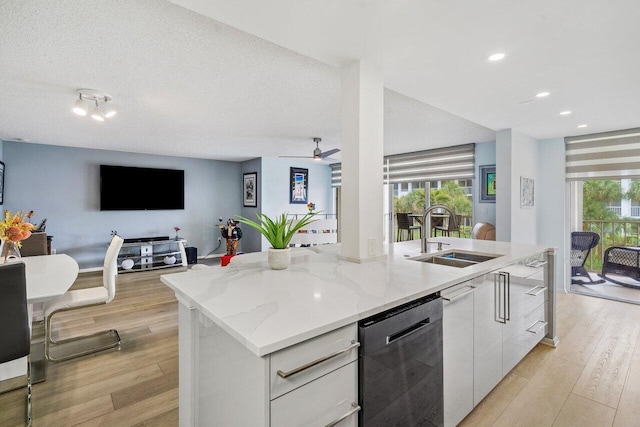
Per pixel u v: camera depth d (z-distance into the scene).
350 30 1.70
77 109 2.75
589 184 4.51
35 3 1.56
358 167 2.01
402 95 2.94
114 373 2.32
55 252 5.22
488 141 5.03
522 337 2.37
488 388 1.96
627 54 1.98
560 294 4.28
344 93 2.10
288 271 1.77
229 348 1.10
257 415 0.94
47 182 5.43
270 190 7.12
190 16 1.70
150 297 4.20
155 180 6.42
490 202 5.02
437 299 1.48
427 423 1.45
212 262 6.76
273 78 2.54
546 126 3.77
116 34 1.86
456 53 1.96
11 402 1.99
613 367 2.40
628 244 4.27
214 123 3.93
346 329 1.10
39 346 2.77
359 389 1.14
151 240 6.13
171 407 1.94
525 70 2.22
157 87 2.70
